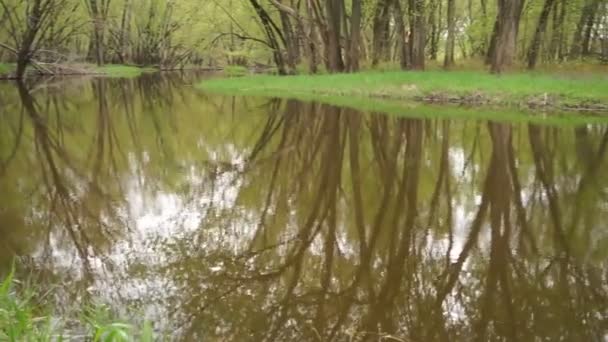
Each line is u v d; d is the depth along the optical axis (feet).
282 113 53.98
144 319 13.87
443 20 113.91
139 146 39.14
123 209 23.80
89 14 152.66
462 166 30.30
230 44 144.97
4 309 12.33
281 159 33.47
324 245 19.24
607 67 76.54
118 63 191.11
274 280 16.38
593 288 15.47
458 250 18.56
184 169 31.32
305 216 22.48
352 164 31.53
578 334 13.09
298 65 106.01
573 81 55.36
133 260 17.97
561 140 36.14
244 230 20.86
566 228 20.30
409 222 21.52
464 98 56.70
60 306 14.51
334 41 84.33
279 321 13.85
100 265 17.56
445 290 15.60
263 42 100.12
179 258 18.07
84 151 37.70
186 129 46.55
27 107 64.59
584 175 27.45
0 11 121.29
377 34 90.02
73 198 25.63
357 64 81.97
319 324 13.67
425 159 32.24
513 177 27.55
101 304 14.34
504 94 54.49
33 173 30.94
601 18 97.25
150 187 27.43
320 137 40.14
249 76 98.58
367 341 12.92
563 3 87.04
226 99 70.79
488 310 14.38
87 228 21.27
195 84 101.09
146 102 70.13
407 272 16.96
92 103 69.31
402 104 56.85
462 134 38.96
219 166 31.96
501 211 22.44
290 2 92.58
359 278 16.49
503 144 35.40
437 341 12.91
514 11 66.13
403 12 84.23
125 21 183.42
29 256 18.38
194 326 13.57
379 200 24.52
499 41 67.82
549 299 14.93
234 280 16.37
